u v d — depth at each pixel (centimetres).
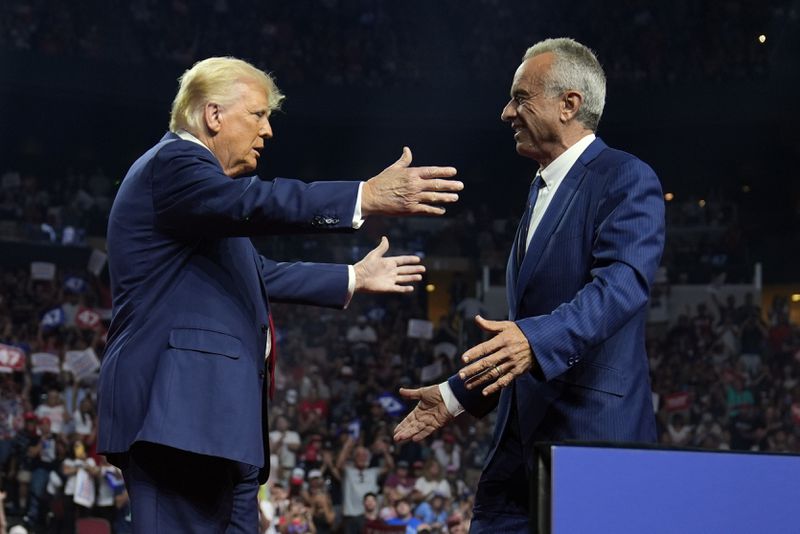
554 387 235
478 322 212
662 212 231
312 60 2069
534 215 250
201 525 214
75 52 1861
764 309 1811
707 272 1734
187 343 209
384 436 1127
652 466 166
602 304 215
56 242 1667
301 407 1230
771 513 172
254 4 2062
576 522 160
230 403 208
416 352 1495
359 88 2062
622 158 238
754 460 172
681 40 2031
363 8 2123
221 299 216
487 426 1209
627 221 227
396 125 2080
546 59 247
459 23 2119
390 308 1675
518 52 2094
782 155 1998
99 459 997
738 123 1973
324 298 259
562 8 2097
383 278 263
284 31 2064
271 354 234
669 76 2012
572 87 244
